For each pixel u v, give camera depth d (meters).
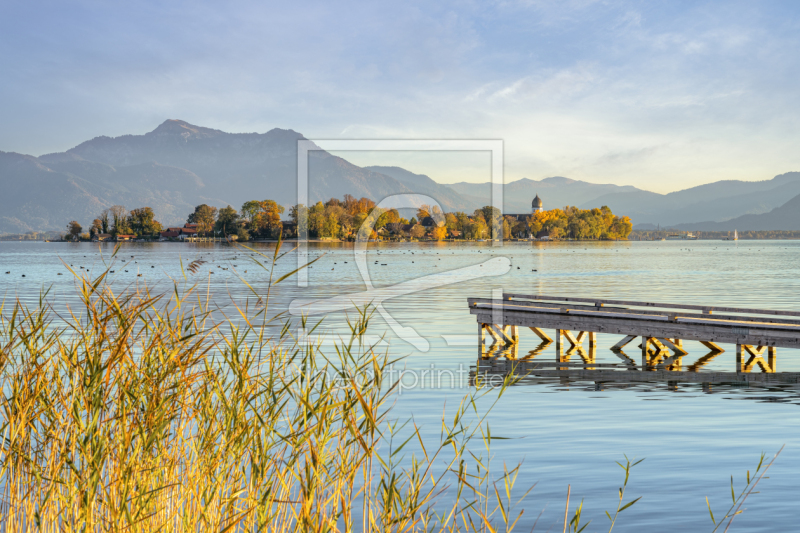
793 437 11.15
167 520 5.17
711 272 67.25
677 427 11.84
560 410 13.17
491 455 10.20
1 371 5.45
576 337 23.17
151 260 91.88
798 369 17.91
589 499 8.45
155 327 5.55
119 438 5.11
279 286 47.66
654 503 8.32
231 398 5.46
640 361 19.62
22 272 70.50
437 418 12.38
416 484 6.05
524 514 7.98
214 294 39.31
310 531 5.12
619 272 67.75
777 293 41.50
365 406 5.29
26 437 5.38
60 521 5.19
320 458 5.25
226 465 5.32
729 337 18.27
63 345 5.66
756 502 8.32
